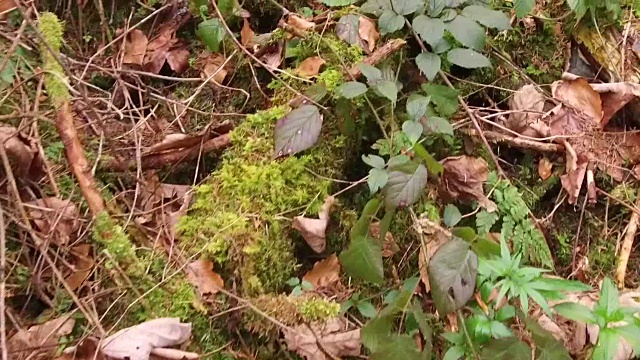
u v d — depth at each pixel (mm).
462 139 1655
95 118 1647
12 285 1493
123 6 1819
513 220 1591
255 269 1511
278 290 1532
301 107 1577
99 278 1509
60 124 1547
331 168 1595
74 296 1456
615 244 1622
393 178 1505
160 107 1724
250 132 1610
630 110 1695
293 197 1554
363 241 1500
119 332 1438
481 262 1456
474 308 1492
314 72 1651
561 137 1647
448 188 1614
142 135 1667
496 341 1424
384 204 1508
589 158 1642
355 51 1653
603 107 1688
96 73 1741
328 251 1580
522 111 1663
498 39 1726
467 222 1609
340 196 1614
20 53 1650
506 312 1457
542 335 1425
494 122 1686
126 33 1733
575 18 1736
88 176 1534
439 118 1589
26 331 1468
